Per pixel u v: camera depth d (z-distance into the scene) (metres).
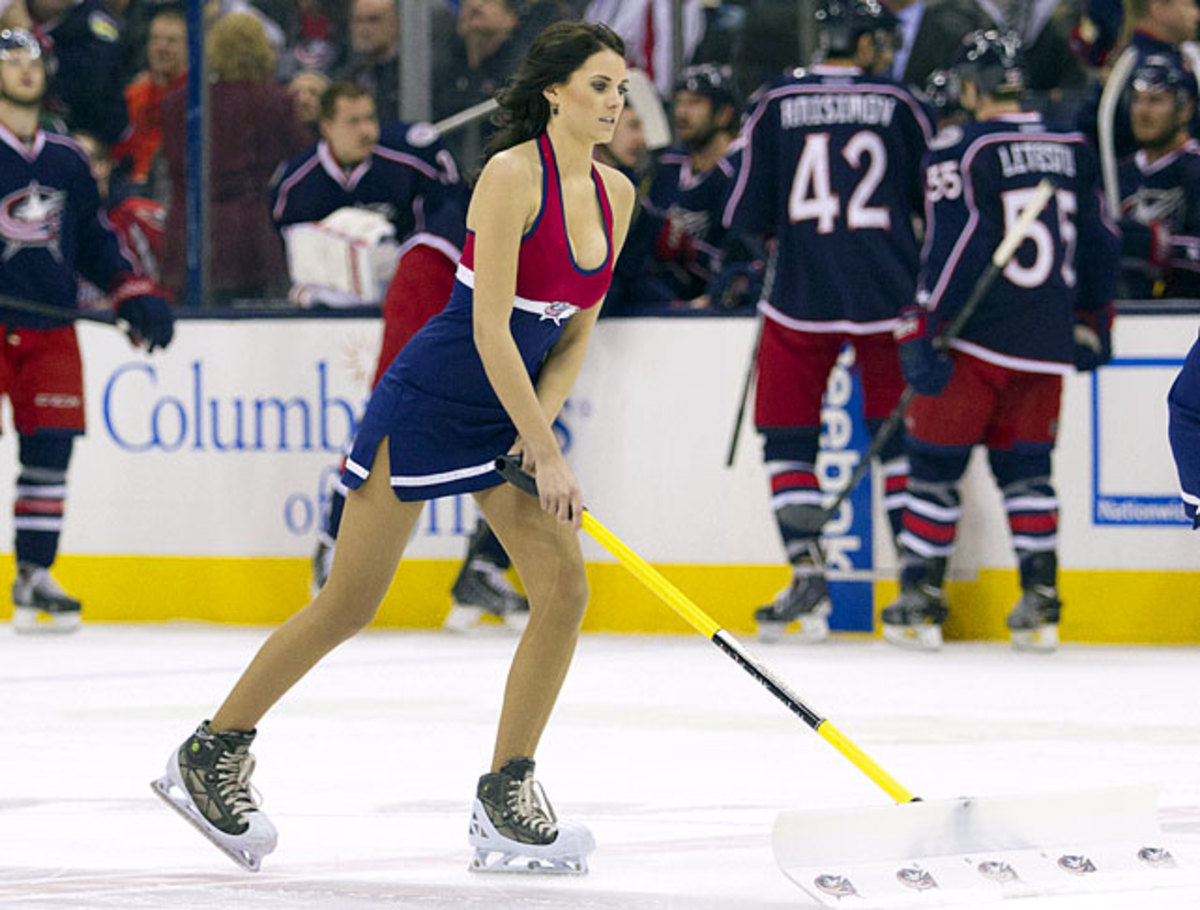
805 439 26.36
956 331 25.03
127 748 17.47
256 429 29.20
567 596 12.10
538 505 12.12
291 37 30.47
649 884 11.64
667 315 27.67
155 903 11.17
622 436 27.91
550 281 11.87
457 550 28.53
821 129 26.41
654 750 17.17
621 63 11.87
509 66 29.88
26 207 27.70
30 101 27.72
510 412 11.70
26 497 28.17
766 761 16.55
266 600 29.19
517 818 11.88
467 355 11.91
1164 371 26.00
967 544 26.83
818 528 26.16
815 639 26.27
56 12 31.34
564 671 12.18
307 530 28.98
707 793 14.92
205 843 13.08
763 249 26.59
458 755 16.98
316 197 29.23
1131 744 17.47
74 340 28.36
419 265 26.48
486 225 11.62
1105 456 26.25
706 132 29.30
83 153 28.31
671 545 27.73
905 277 26.27
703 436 27.56
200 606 29.55
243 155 30.33
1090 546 26.38
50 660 24.81
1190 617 26.02
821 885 10.51
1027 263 25.22
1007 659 24.58
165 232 31.23
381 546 12.18
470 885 11.64
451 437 11.98
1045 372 25.22
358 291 29.06
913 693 21.20
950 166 25.48
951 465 25.56
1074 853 11.30
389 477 12.03
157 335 28.39
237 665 24.20
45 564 28.27
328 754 17.06
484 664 24.25
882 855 10.86
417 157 28.97
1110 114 28.38
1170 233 28.31
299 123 30.39
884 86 26.61
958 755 16.84
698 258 29.67
